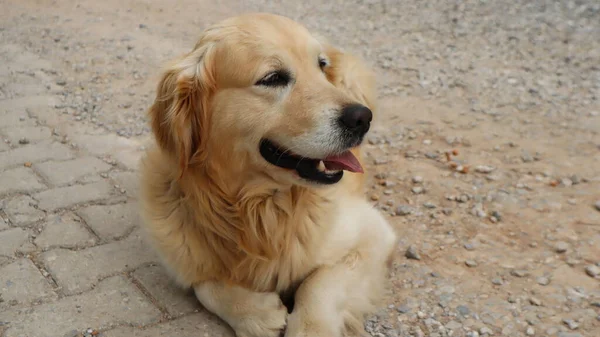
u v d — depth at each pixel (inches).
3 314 51.1
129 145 70.0
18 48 100.3
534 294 53.8
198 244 52.0
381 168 67.7
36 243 56.9
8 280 53.6
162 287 53.6
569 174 66.1
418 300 53.4
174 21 117.8
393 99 81.8
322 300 50.8
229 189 51.7
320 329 49.5
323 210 53.3
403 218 61.4
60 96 80.6
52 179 64.1
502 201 62.8
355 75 63.0
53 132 72.0
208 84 51.1
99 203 61.3
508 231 59.6
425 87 85.8
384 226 56.4
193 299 52.9
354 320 51.5
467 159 68.6
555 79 87.9
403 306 53.0
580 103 79.5
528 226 60.1
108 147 69.5
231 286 51.4
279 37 51.0
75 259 55.5
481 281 54.9
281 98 50.4
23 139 70.0
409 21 118.4
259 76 50.2
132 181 64.2
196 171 51.8
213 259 52.1
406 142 71.9
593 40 104.1
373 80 65.4
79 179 64.3
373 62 96.0
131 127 73.4
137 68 91.9
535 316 52.1
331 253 53.3
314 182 50.8
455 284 54.7
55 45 102.1
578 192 63.7
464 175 66.4
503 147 70.6
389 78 89.4
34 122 73.7
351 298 52.0
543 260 56.7
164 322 51.1
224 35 51.1
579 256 57.0
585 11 120.0
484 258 57.0
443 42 105.6
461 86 86.0
